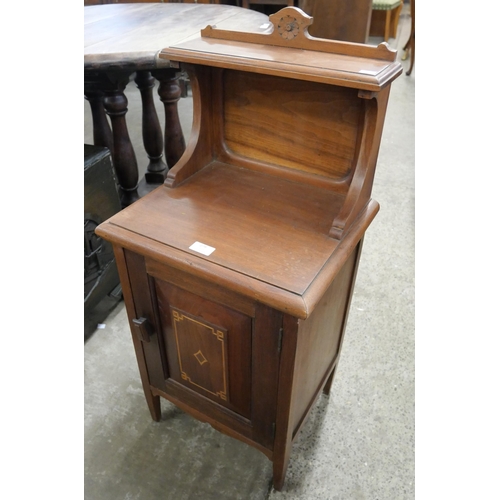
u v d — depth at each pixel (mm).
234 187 996
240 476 1158
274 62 791
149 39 1463
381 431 1263
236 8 2016
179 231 857
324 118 911
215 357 938
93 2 3150
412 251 1974
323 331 975
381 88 710
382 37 4691
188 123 3143
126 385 1401
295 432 1058
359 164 852
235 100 1001
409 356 1492
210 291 829
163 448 1226
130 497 1117
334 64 772
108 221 890
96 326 1610
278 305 709
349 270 1006
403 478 1151
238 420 1016
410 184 2453
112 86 1612
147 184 2191
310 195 966
